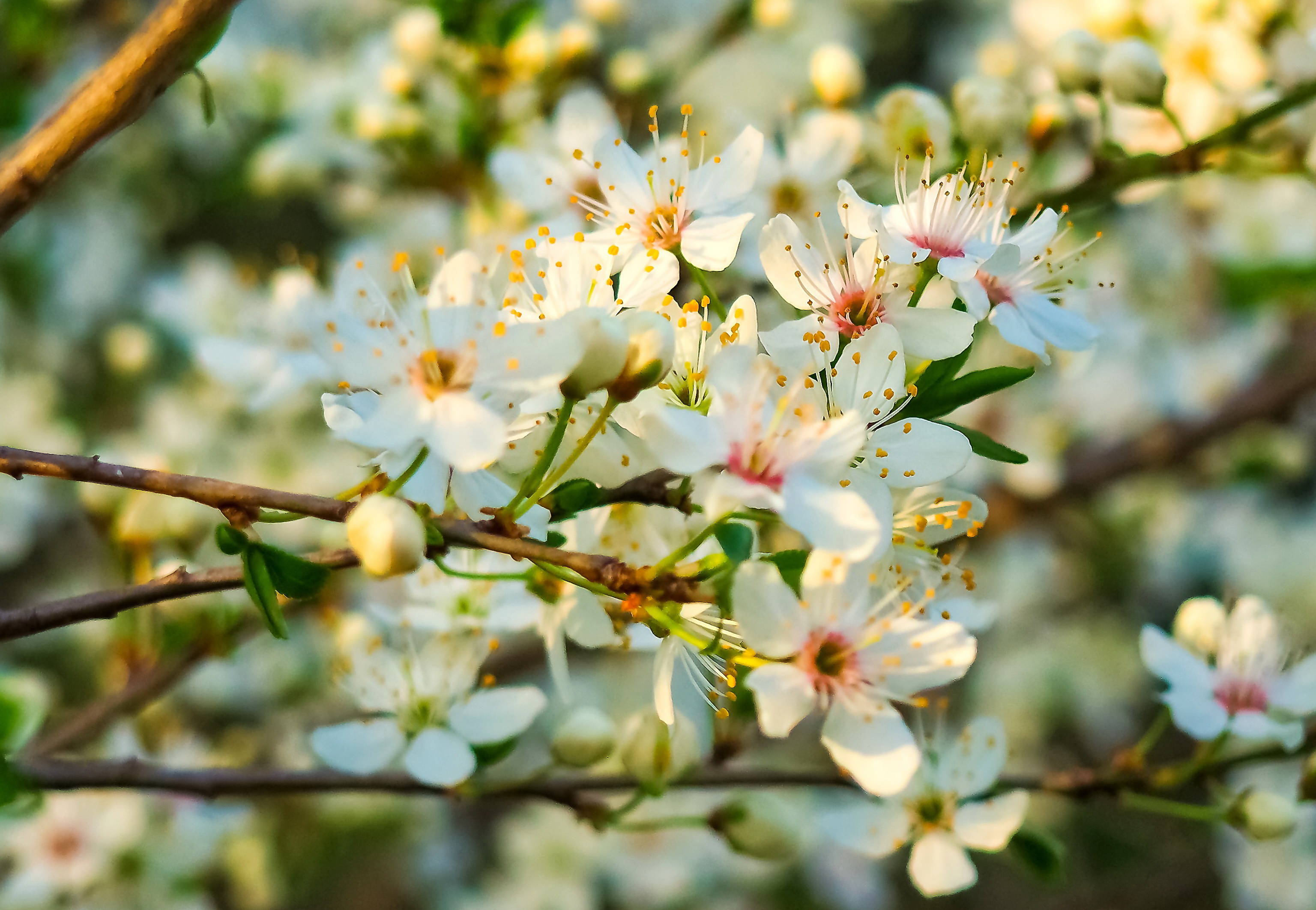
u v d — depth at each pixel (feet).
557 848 2.20
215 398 1.99
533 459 1.39
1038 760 2.47
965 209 1.41
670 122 1.96
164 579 1.35
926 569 1.42
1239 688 1.53
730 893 2.27
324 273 2.00
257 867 1.91
